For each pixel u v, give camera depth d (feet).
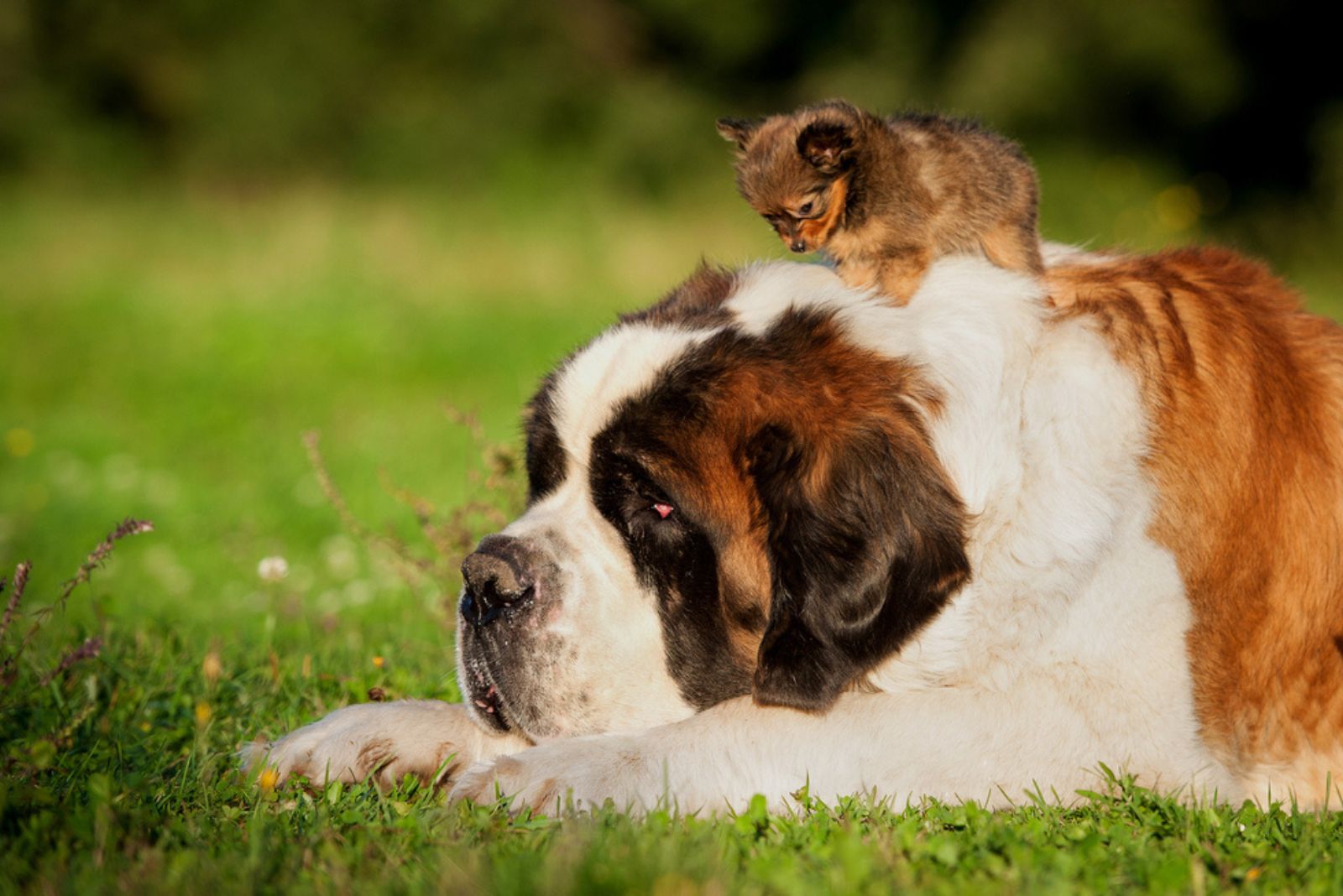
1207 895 17.67
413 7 162.91
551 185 154.81
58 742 24.23
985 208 25.77
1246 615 22.58
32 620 35.47
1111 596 21.57
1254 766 22.85
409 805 21.49
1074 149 145.79
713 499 22.12
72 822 19.10
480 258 120.88
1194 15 144.97
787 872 17.25
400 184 156.87
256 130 158.40
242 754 23.86
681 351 22.47
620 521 22.74
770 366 22.18
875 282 24.41
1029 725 21.42
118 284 106.83
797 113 29.66
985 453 22.07
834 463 21.59
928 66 149.38
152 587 47.19
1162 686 21.54
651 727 22.77
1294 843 19.49
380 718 23.76
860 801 20.98
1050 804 21.20
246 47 161.38
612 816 19.54
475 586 22.70
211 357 89.25
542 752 21.53
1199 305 23.98
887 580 21.45
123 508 58.59
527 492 25.20
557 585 22.48
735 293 24.00
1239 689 22.57
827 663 21.49
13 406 78.38
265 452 69.31
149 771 23.27
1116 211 139.13
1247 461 22.68
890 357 22.31
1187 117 146.61
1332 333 24.88
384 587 44.98
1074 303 23.79
